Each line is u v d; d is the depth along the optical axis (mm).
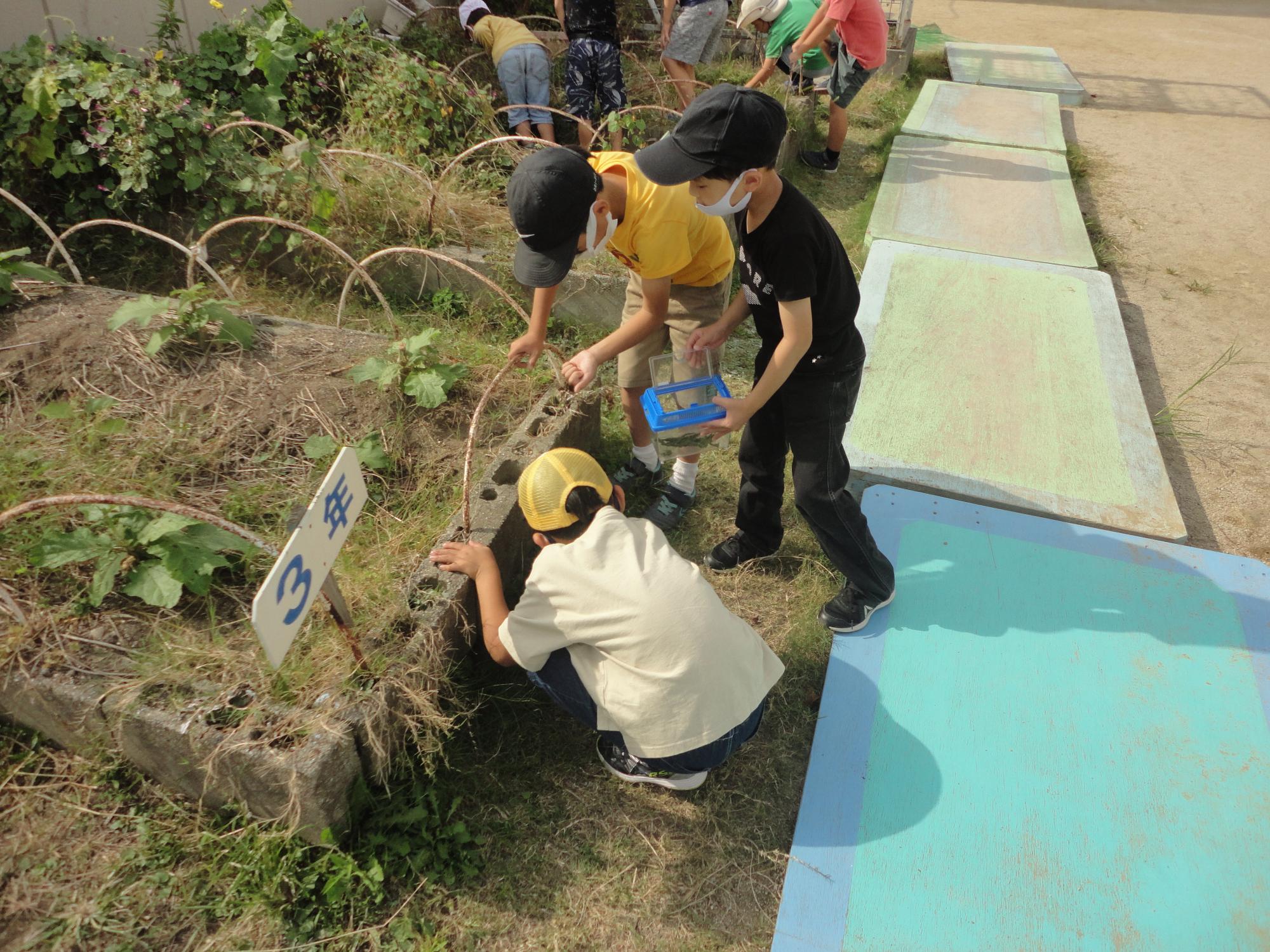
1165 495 3287
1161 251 5457
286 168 4215
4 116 4145
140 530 2432
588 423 3312
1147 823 2277
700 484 3436
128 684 2125
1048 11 12320
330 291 4305
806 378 2326
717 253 2697
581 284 4047
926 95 7988
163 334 3098
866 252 5266
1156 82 9109
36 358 3119
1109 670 2668
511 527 2719
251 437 2932
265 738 2014
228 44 4988
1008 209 5617
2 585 2275
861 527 2582
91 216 4281
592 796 2361
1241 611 2857
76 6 4828
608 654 2045
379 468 2891
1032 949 2037
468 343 3721
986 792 2350
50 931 1983
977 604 2875
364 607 2359
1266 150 7211
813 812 2307
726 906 2156
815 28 5781
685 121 1897
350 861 2084
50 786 2213
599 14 5320
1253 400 4047
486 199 4695
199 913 2037
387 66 5133
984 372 3918
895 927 2076
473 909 2111
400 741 2234
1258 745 2465
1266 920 2090
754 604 2941
